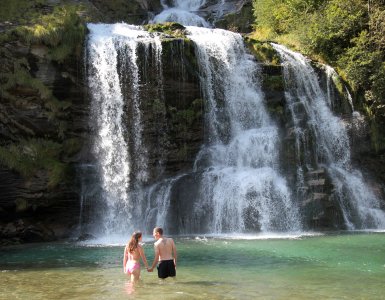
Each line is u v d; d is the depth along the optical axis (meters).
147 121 23.47
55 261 14.45
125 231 21.84
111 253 16.03
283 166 23.48
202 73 25.33
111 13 34.03
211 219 21.11
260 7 33.97
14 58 21.70
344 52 29.72
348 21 29.41
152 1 37.56
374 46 28.91
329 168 24.20
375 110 27.75
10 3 25.53
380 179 25.92
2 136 20.83
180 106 24.33
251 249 15.95
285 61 27.69
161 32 26.95
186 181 22.03
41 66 22.20
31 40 22.11
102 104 23.28
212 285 10.80
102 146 22.98
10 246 18.92
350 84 28.25
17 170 20.44
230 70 26.25
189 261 13.80
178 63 24.31
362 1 30.27
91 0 33.09
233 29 35.28
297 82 27.19
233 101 25.92
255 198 21.09
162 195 21.94
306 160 24.23
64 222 21.34
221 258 14.27
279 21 33.62
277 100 26.25
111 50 23.75
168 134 23.75
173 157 23.62
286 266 13.04
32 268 13.23
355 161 25.92
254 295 9.92
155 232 11.54
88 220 21.86
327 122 26.39
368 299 9.68
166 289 10.45
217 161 24.11
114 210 22.27
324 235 19.67
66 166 21.80
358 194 23.58
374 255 14.77
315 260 13.91
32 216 20.73
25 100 21.62
